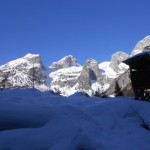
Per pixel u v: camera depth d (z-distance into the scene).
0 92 16.81
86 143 10.18
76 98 18.48
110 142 11.62
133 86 24.73
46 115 10.82
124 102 15.56
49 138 9.75
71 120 10.87
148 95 24.73
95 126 12.40
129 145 11.62
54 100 15.97
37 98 15.80
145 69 24.23
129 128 13.27
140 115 14.92
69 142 9.79
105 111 14.14
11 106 10.75
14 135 9.55
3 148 9.07
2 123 10.15
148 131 13.33
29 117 10.59
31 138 9.58
